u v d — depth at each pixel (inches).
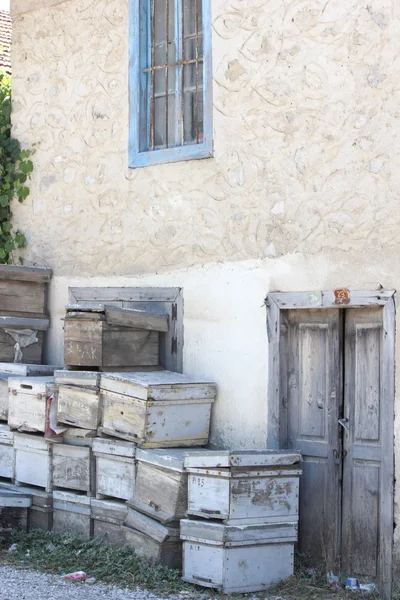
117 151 368.2
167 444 315.3
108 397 322.0
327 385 304.0
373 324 294.2
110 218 369.7
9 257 408.5
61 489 341.4
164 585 284.8
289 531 289.7
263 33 320.2
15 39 408.8
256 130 321.7
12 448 356.2
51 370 363.9
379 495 290.0
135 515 307.7
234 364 325.1
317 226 304.0
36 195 397.7
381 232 288.4
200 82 347.3
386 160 288.5
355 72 296.5
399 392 281.6
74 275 381.7
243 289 323.6
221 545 279.6
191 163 342.0
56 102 391.5
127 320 334.6
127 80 365.1
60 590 279.6
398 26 286.8
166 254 350.0
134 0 362.6
